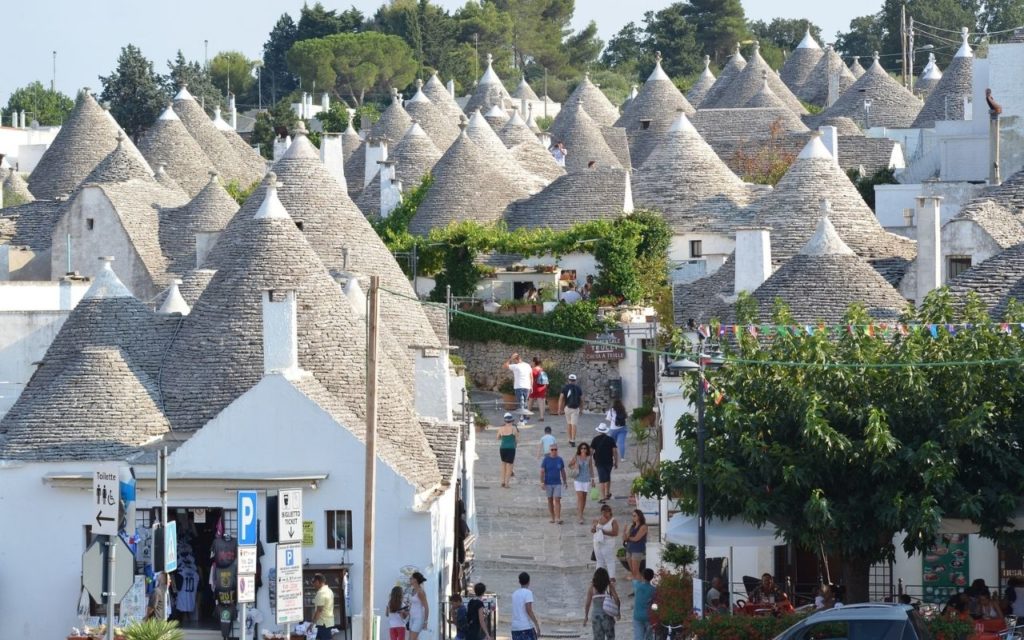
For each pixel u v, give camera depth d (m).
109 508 40.28
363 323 55.84
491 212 103.62
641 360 82.94
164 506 42.88
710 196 103.38
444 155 106.50
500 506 64.56
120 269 90.50
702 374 46.84
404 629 47.16
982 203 77.81
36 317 67.75
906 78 186.88
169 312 57.34
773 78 160.25
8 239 97.00
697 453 47.44
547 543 60.16
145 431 52.12
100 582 40.34
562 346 86.38
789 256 90.62
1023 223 77.06
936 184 88.25
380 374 54.34
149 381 53.94
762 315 64.44
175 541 44.44
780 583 53.00
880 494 46.44
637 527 53.78
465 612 47.44
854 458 46.59
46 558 50.47
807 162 94.69
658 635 46.84
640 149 143.62
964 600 45.28
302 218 74.69
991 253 74.50
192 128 129.50
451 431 55.31
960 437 45.97
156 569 42.69
